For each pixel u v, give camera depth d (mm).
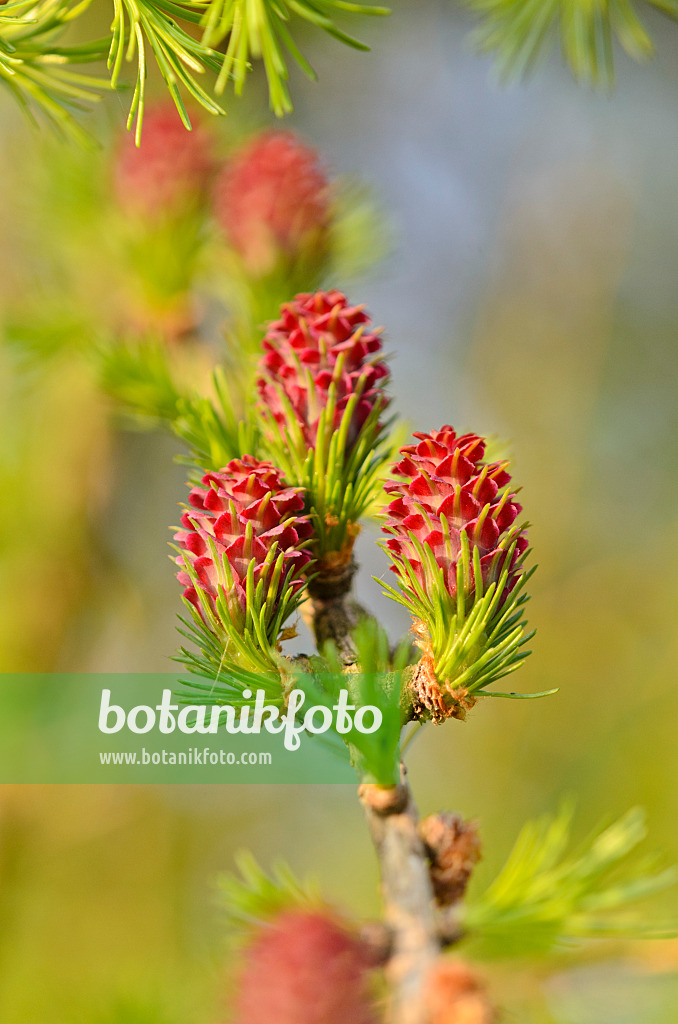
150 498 505
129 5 245
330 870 619
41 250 353
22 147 365
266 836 652
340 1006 228
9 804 499
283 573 244
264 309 296
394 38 519
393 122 655
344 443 250
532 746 666
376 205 315
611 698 674
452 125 699
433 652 243
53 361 355
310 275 299
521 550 243
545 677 695
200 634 245
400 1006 228
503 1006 237
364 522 269
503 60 305
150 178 310
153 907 587
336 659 240
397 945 231
